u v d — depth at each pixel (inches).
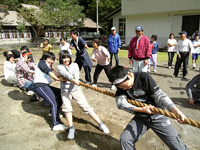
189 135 123.3
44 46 327.3
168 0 610.9
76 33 219.5
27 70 195.9
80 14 949.8
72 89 121.0
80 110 162.2
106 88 219.0
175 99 182.1
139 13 685.9
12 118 148.4
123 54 541.6
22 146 113.5
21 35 1067.9
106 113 154.6
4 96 195.8
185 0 578.9
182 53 249.1
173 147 83.9
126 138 82.2
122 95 85.8
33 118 148.2
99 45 203.3
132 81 80.2
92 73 298.8
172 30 650.8
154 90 79.4
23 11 817.5
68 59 117.0
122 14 734.5
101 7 1248.2
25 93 205.0
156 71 308.7
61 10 857.5
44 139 120.2
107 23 1328.7
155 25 684.1
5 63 229.3
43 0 1647.4
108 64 209.9
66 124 139.0
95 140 118.4
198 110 157.1
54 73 125.6
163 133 84.0
